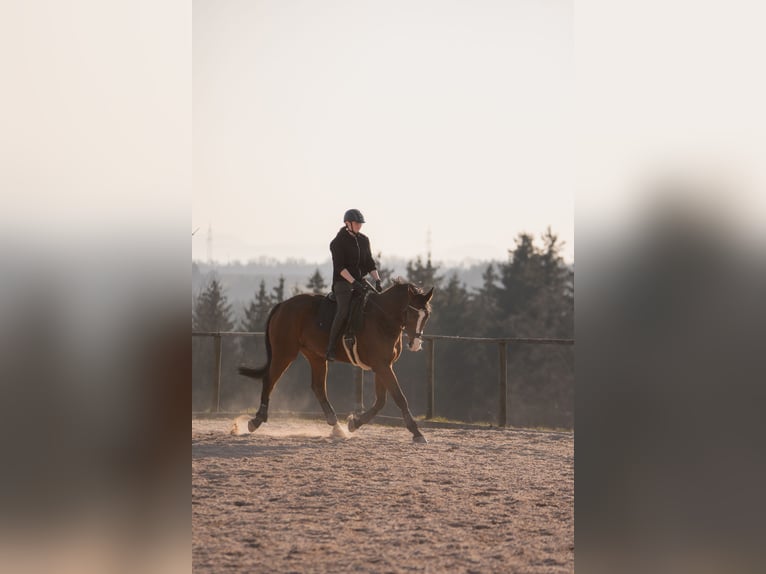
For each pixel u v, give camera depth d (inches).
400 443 585.0
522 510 358.6
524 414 3154.5
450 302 3762.3
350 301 595.8
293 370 3038.9
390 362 599.2
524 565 264.5
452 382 3206.2
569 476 451.5
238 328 3966.5
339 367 3019.2
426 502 374.0
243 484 407.8
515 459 517.0
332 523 327.6
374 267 617.0
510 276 3705.7
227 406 2992.1
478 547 290.5
